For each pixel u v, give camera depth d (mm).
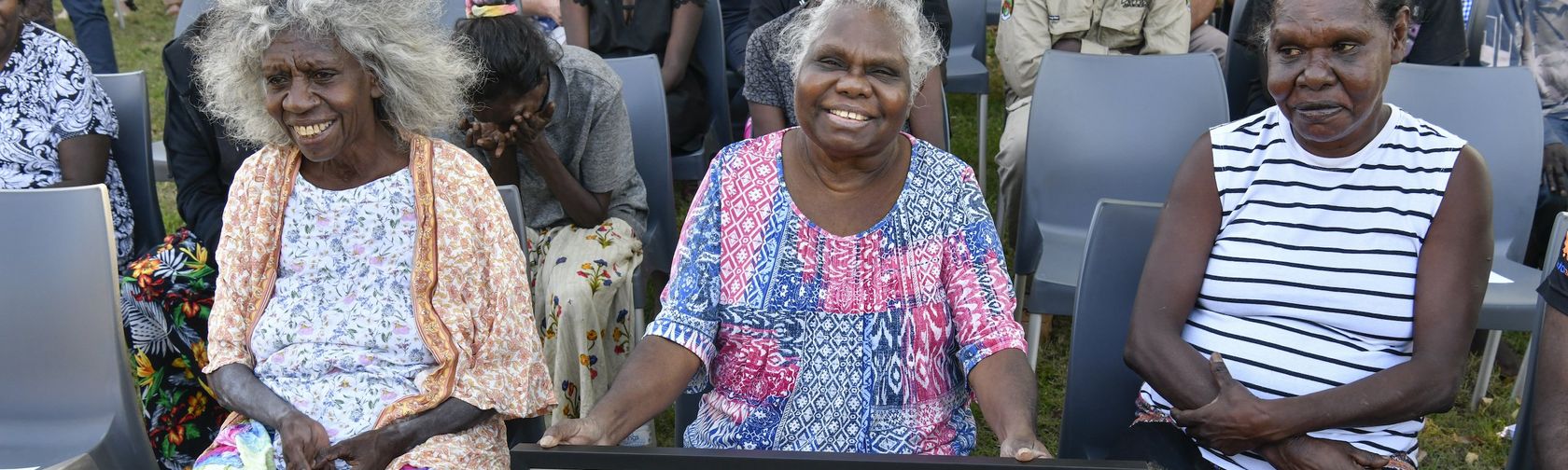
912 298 1858
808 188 1870
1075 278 3010
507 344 2119
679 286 1880
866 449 1860
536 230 3020
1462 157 1935
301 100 1971
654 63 3291
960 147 5582
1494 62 4082
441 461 2000
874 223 1858
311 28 1960
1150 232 2227
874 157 1830
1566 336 1809
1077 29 4117
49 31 3014
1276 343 2027
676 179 3988
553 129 2855
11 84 2898
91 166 3014
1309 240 2021
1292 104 1942
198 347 2699
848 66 1754
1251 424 1904
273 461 2008
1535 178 3217
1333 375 1980
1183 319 2104
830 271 1854
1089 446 2281
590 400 2809
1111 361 2250
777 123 3354
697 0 4027
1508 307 2889
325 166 2105
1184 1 4211
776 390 1875
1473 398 3357
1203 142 2127
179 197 2848
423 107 2113
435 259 2090
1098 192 3338
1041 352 3746
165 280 2613
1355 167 1985
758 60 3336
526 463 1549
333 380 2053
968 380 1848
